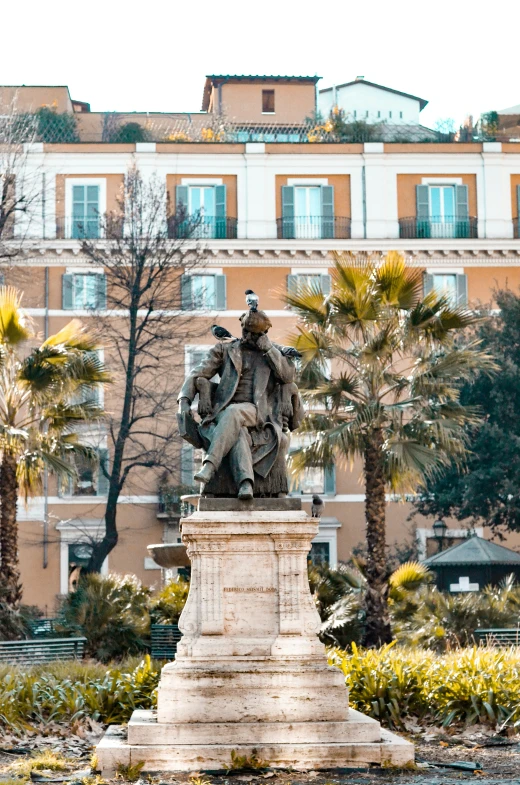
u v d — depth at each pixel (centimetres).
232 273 4975
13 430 2709
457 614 2533
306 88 6306
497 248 5034
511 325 4741
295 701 1100
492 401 4662
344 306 2623
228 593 1138
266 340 1223
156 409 4372
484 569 3434
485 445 4575
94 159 5016
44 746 1287
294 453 2694
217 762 1059
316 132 5650
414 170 5122
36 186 4878
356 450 2677
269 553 1148
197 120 6081
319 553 4903
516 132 6059
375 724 1095
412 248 5041
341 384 2636
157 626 2566
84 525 4788
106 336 4466
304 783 998
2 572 2728
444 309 2647
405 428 2672
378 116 6819
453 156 5131
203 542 1141
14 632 2633
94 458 2958
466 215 5116
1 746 1277
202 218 4972
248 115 6253
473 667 1507
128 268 4328
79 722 1402
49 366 2752
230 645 1122
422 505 4769
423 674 1491
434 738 1340
